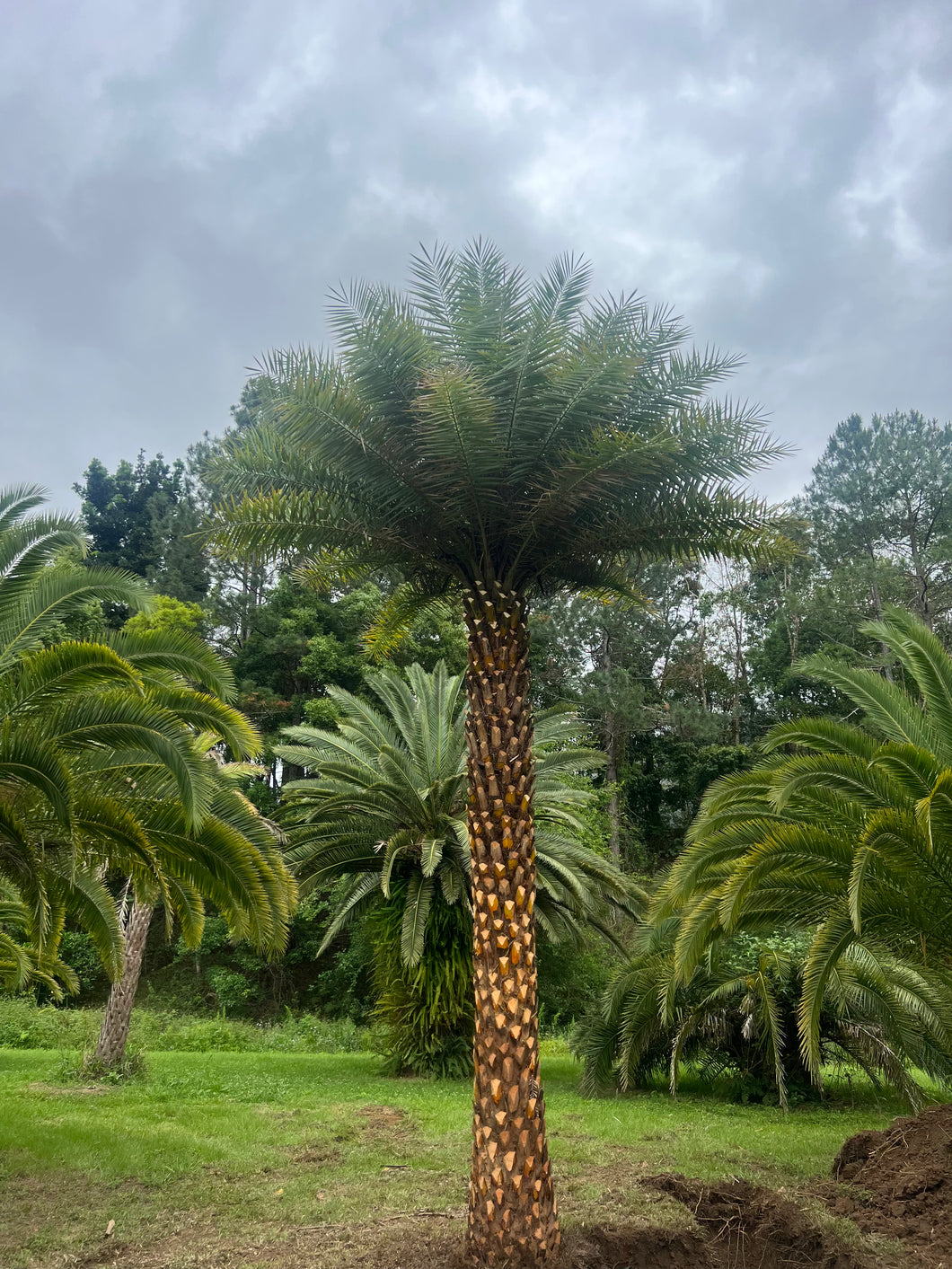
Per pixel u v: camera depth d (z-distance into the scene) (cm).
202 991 2806
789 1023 1218
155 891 1005
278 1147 889
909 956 896
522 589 685
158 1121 996
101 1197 689
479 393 580
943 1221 605
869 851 716
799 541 771
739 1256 576
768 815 894
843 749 861
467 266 662
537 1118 553
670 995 1030
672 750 3897
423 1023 1513
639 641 3853
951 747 852
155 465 4212
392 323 631
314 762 1723
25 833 743
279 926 907
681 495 683
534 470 648
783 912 931
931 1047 1012
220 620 3359
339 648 3231
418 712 1794
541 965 2130
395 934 1616
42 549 822
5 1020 1997
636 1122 1045
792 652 3744
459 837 1505
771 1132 998
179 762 725
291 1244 583
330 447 647
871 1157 730
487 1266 517
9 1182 714
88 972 2678
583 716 3622
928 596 3250
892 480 3569
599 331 676
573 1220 610
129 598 824
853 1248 559
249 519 681
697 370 692
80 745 752
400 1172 785
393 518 680
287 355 657
